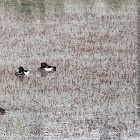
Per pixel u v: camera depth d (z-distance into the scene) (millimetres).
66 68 40312
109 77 38281
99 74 38938
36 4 64500
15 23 54469
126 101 33656
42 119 30766
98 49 45469
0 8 61750
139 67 40625
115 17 56938
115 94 34875
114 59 42656
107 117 31047
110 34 50188
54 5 63719
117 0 66562
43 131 29203
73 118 30875
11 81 37438
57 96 34531
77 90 35625
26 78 38094
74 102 33438
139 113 31656
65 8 61750
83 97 34344
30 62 41906
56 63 41594
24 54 44062
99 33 50625
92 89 35812
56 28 52594
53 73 39156
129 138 28219
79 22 54906
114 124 30062
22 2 65688
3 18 56562
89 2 65375
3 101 33656
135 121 30453
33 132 29109
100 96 34531
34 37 49344
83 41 47969
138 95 34688
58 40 48344
